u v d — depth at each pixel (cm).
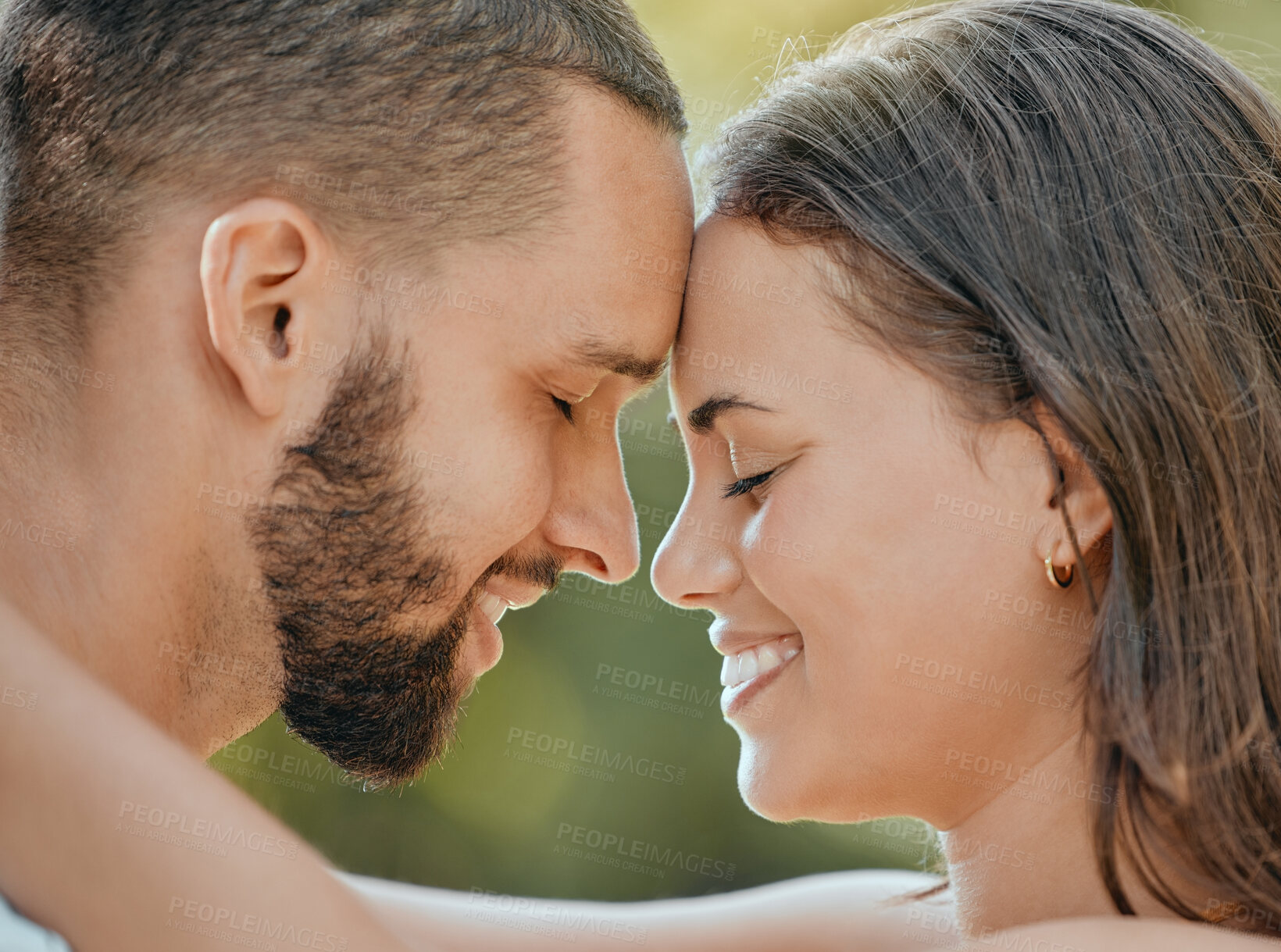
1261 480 177
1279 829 170
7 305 191
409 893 252
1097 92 188
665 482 640
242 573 200
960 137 188
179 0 189
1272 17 549
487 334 200
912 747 187
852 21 629
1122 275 178
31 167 193
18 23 197
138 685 193
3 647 150
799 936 238
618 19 216
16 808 144
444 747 229
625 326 204
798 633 200
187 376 192
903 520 182
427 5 196
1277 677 173
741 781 204
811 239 191
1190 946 156
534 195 198
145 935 142
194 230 191
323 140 192
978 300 180
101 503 189
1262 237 184
